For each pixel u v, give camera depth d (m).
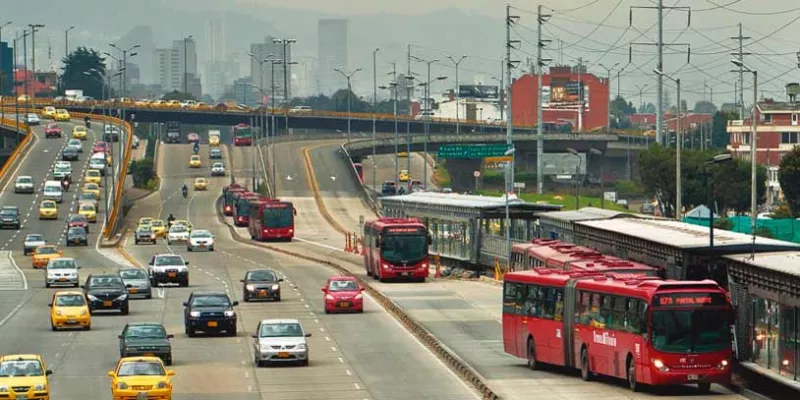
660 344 92.44
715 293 93.25
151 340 115.75
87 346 128.25
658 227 125.94
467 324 143.50
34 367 95.75
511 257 146.25
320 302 166.25
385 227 188.50
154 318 150.62
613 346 98.00
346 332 137.75
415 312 154.25
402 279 189.38
